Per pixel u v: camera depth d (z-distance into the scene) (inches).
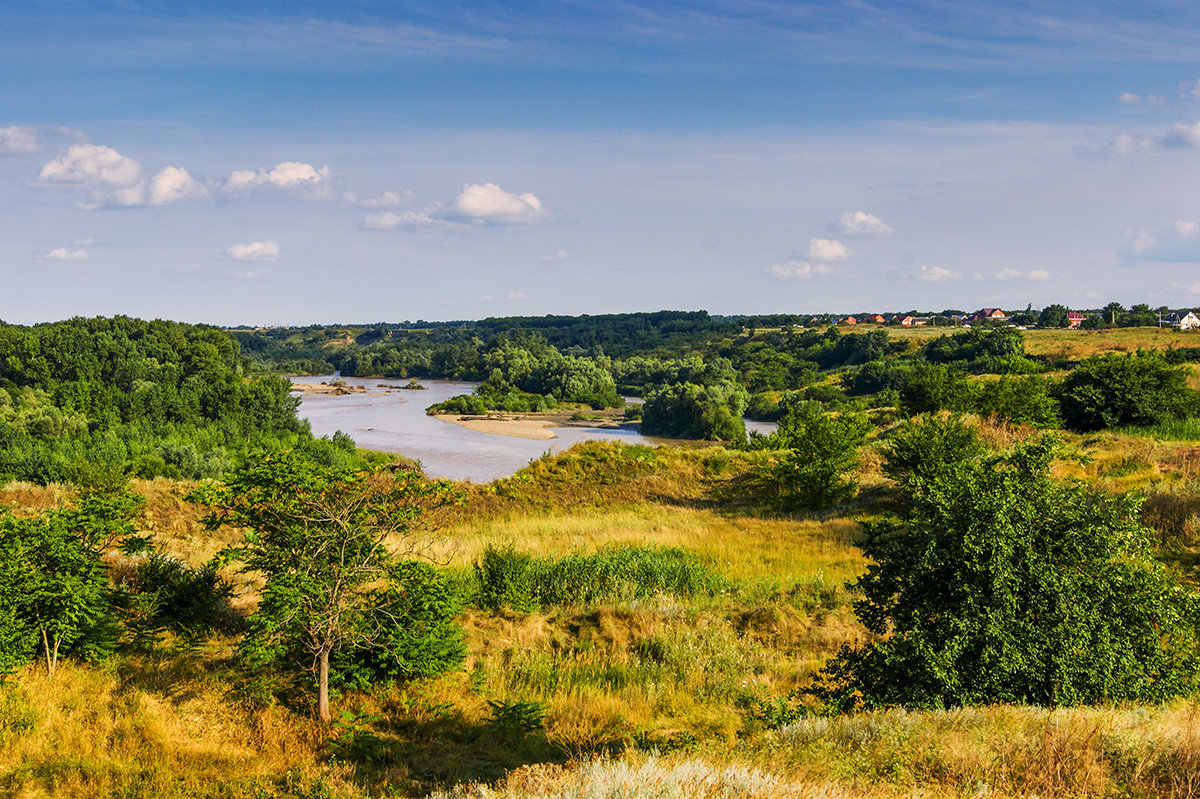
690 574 602.5
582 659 463.5
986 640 286.2
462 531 865.5
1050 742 221.6
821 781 224.8
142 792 272.1
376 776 299.0
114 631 385.7
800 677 432.8
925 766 226.2
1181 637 305.1
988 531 291.9
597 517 968.3
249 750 316.8
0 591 338.6
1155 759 214.7
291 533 355.9
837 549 718.5
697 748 291.3
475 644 472.4
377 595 394.9
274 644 351.9
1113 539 296.4
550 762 298.2
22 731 299.0
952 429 874.8
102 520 401.7
